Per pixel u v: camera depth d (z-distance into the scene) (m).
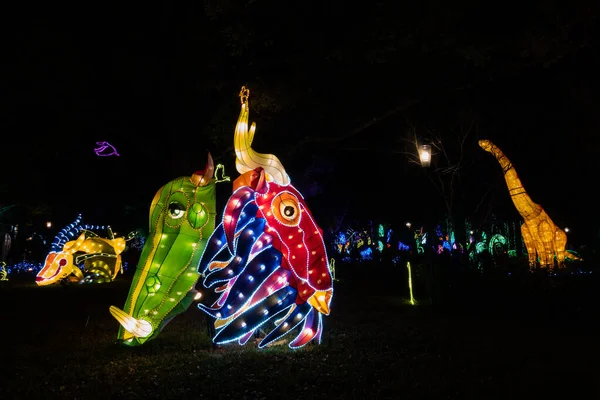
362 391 6.39
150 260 8.88
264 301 8.53
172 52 12.71
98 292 18.61
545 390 6.40
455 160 23.69
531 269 12.68
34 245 33.22
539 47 10.64
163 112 14.08
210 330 9.23
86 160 18.27
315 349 8.70
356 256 33.50
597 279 11.17
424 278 15.45
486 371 7.27
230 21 11.16
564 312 11.25
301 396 6.29
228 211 8.30
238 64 12.72
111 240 22.52
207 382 6.91
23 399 6.38
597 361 7.75
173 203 8.94
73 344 9.53
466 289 13.23
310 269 8.71
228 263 8.43
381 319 11.95
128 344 9.04
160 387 6.66
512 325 10.91
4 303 15.59
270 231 8.66
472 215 27.38
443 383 6.68
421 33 10.62
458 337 9.59
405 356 8.19
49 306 14.90
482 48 10.68
